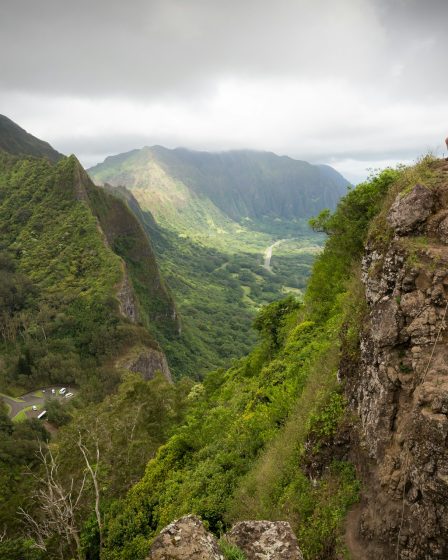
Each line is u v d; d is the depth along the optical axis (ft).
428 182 27.50
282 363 59.16
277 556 18.94
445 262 23.58
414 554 20.10
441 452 19.36
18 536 68.64
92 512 63.77
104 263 333.42
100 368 258.37
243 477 40.83
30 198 410.11
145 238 469.57
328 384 34.24
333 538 24.61
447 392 20.11
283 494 31.45
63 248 352.69
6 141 627.05
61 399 226.58
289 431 37.14
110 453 79.00
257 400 55.16
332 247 65.98
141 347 283.59
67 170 404.77
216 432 57.98
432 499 19.54
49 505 63.57
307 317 69.36
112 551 47.62
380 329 25.46
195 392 108.58
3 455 139.33
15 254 360.69
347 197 58.49
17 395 233.96
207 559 17.30
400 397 23.68
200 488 43.68
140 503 52.70
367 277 29.78
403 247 25.81
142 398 98.22
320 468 29.27
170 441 66.03
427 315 23.22
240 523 20.89
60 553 61.87
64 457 84.94
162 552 17.76
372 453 24.82
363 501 24.53
